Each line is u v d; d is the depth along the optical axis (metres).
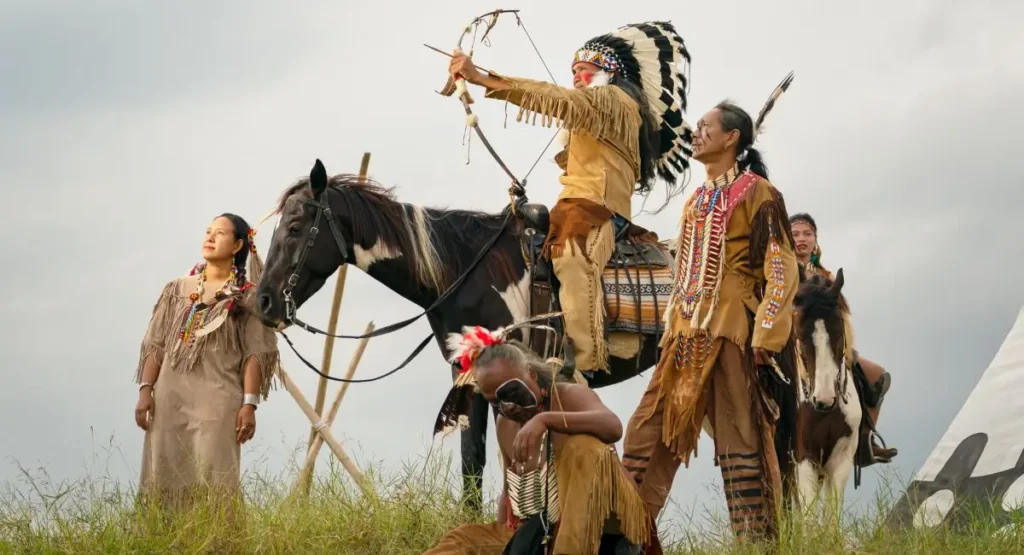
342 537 7.59
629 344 8.42
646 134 8.77
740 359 7.15
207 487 7.76
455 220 8.51
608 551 5.97
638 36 8.90
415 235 8.34
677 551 7.21
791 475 7.98
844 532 7.14
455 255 8.40
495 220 8.55
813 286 9.10
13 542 7.39
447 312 8.30
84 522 7.59
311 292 8.33
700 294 7.20
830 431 9.11
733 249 7.29
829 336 8.95
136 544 7.36
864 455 9.53
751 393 7.12
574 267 8.12
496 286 8.26
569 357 7.57
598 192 8.33
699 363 7.15
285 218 8.28
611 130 8.34
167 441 7.98
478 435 8.27
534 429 5.65
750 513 7.05
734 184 7.35
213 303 8.21
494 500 8.04
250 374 8.16
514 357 5.81
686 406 7.11
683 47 8.96
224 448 7.98
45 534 7.48
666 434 7.15
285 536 7.49
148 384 8.16
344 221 8.31
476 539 6.14
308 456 9.03
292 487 8.18
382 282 8.47
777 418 7.39
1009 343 9.95
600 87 8.36
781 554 6.88
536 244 8.34
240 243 8.44
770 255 7.16
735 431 7.15
